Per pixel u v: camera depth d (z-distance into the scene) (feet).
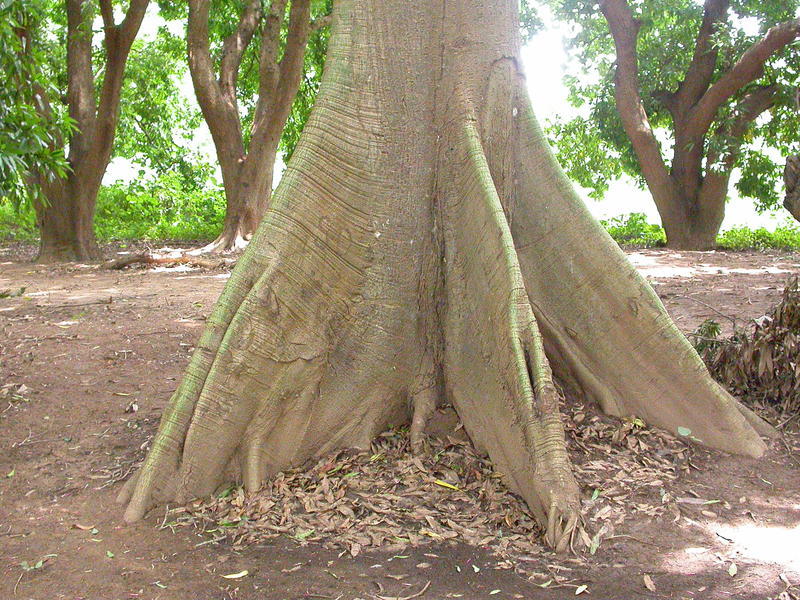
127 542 12.82
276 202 15.30
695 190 62.34
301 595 10.99
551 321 16.76
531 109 16.70
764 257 52.85
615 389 16.58
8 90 19.80
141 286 40.37
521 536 12.60
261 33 67.21
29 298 35.73
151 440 17.16
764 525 12.84
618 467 14.65
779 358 18.10
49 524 13.62
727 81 57.52
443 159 16.05
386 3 15.52
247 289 14.93
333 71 15.78
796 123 62.80
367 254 15.57
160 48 92.17
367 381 15.76
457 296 15.99
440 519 13.16
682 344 16.01
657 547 12.15
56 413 18.90
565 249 16.58
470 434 15.35
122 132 97.71
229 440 14.52
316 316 15.25
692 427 16.01
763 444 15.87
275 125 60.75
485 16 16.06
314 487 14.43
